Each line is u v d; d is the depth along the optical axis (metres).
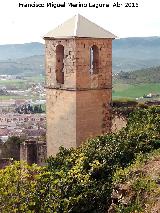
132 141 18.98
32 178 13.59
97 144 19.88
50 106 28.52
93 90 27.47
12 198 12.34
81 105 27.06
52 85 28.19
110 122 28.28
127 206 14.27
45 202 13.06
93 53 27.72
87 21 27.92
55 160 19.55
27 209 12.34
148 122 22.16
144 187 14.34
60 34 27.00
